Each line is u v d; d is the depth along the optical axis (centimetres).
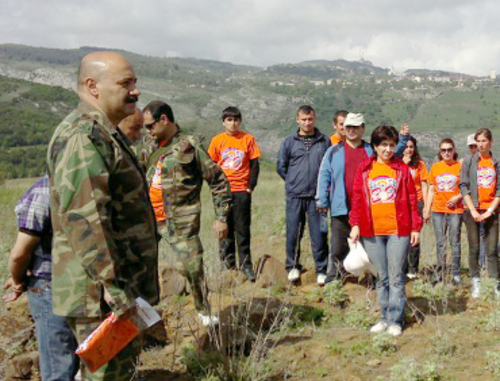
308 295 646
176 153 514
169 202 516
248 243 717
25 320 526
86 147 298
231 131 720
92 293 300
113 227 321
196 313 567
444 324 567
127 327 303
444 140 790
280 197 1961
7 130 11594
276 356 486
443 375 440
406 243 550
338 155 664
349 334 542
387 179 551
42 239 337
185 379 449
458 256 773
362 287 661
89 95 323
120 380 319
